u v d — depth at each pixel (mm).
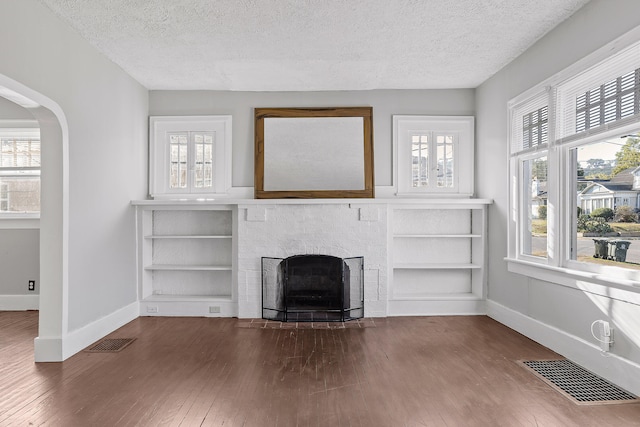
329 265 4773
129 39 3814
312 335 4215
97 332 4043
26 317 4961
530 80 4020
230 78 4859
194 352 3680
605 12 2980
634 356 2781
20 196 5391
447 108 5309
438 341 3984
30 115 5227
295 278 4781
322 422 2414
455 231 5387
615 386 2887
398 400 2703
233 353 3654
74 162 3666
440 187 5324
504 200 4570
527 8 3256
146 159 5246
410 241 5391
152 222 5348
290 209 4895
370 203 4895
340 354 3625
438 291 5387
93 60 3975
